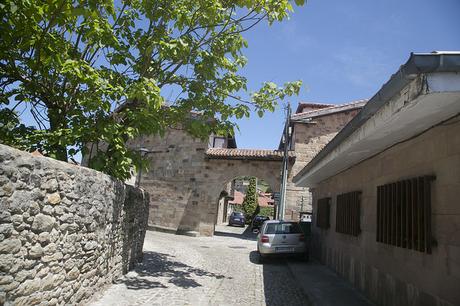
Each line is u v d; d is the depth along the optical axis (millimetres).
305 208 22438
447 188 4586
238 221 39438
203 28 8562
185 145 25031
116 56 8297
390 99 4223
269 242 13312
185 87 9422
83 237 5711
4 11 6285
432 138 4953
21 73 7594
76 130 6945
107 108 7023
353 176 9062
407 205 5488
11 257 3922
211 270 11055
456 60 3264
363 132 5504
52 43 7031
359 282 8266
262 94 9219
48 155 6961
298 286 9359
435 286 4773
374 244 7281
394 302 6113
